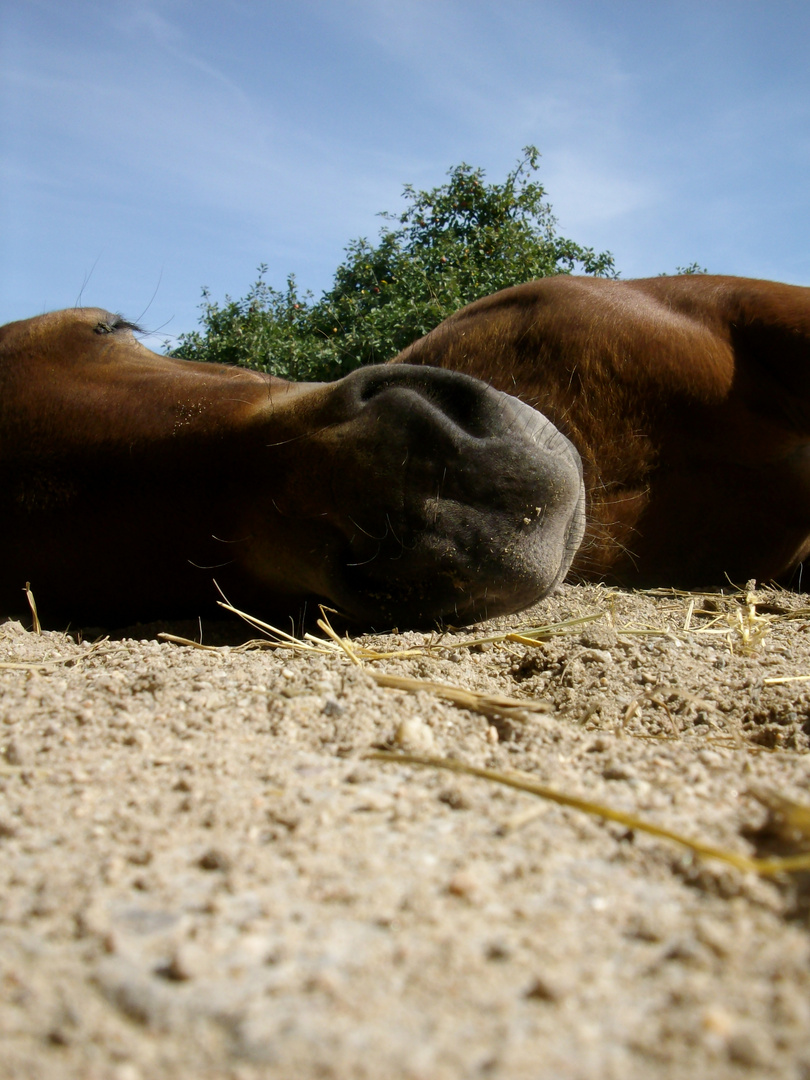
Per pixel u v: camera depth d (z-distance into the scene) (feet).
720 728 1.42
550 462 1.72
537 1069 0.60
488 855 0.87
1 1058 0.62
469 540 1.68
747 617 2.19
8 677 1.69
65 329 2.33
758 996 0.66
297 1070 0.61
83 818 0.98
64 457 2.11
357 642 1.83
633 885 0.82
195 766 1.11
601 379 2.54
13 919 0.79
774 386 2.56
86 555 2.12
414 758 1.11
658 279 2.75
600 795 1.02
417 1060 0.61
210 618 2.17
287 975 0.70
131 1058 0.62
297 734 1.25
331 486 1.77
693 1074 0.59
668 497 2.63
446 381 1.75
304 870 0.84
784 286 2.62
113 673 1.60
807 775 1.08
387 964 0.71
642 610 2.27
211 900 0.79
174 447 1.99
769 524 2.71
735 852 0.87
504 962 0.71
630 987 0.68
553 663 1.72
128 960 0.72
